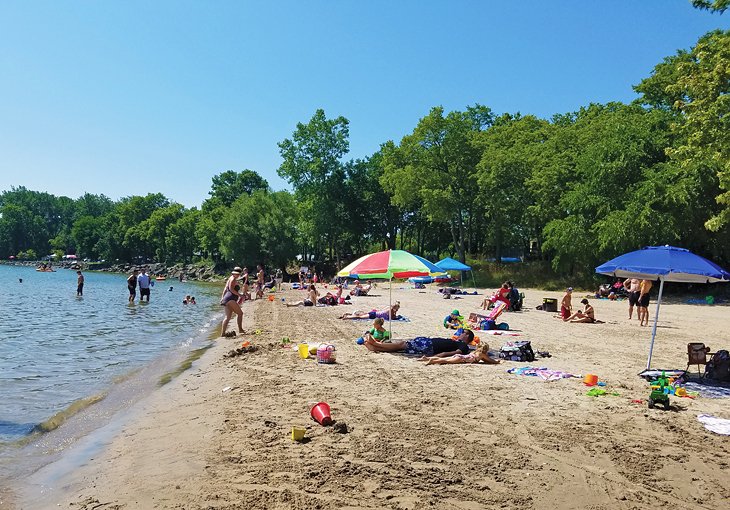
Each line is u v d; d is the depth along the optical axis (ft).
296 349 43.83
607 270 34.73
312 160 198.08
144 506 15.70
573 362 37.81
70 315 80.94
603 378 32.35
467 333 41.83
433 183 157.58
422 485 16.56
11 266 398.01
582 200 112.37
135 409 28.14
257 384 31.42
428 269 43.14
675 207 97.45
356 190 213.25
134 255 375.86
